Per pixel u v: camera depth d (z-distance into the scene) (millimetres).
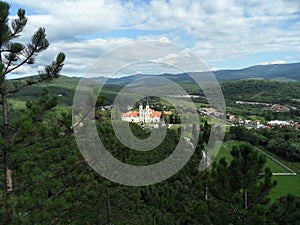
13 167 7211
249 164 7469
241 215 7559
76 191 10164
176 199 16047
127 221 14477
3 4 6191
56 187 9055
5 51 6637
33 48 6793
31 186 7711
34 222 7438
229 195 7801
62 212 8477
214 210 7977
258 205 6875
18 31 6637
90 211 12344
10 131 6832
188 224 12930
